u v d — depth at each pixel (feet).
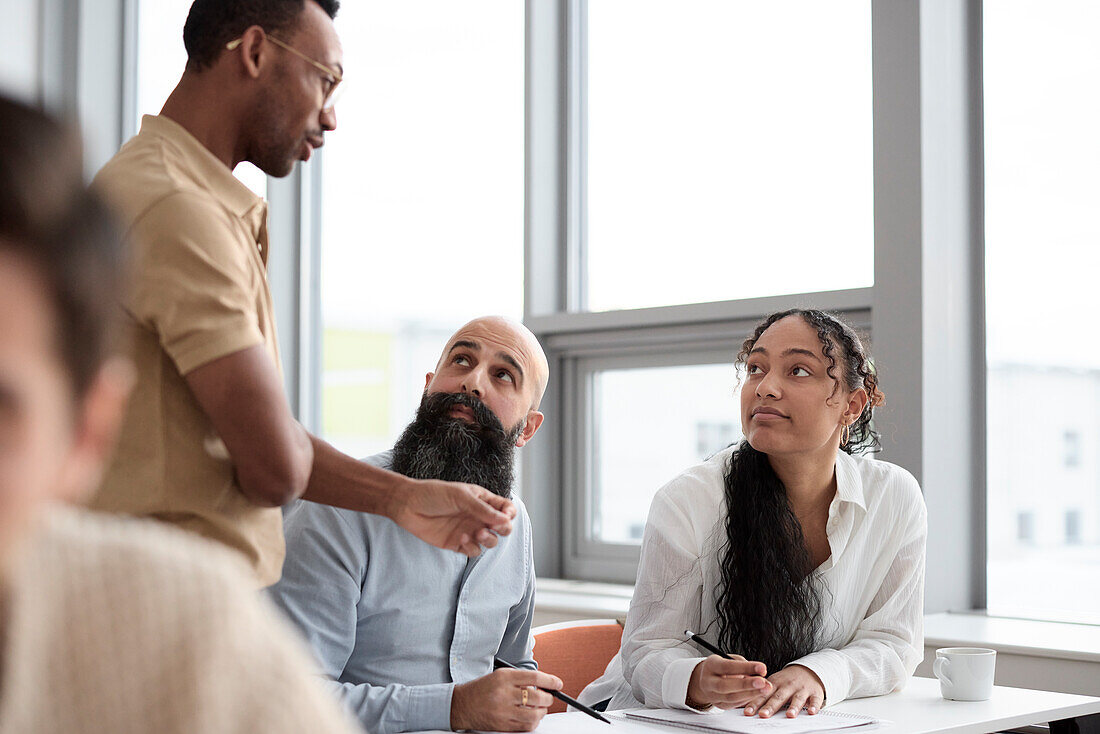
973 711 5.64
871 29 9.40
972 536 9.34
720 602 6.41
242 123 4.45
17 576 1.34
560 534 11.96
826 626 6.48
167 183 4.05
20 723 1.33
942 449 9.09
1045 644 7.79
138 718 1.38
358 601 5.59
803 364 6.33
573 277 11.96
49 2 15.51
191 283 3.92
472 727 4.96
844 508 6.54
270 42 4.37
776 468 6.56
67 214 1.19
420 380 12.80
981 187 9.39
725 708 5.61
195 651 1.42
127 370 1.37
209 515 4.09
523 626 6.23
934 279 9.05
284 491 4.12
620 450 11.55
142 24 15.92
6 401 1.16
